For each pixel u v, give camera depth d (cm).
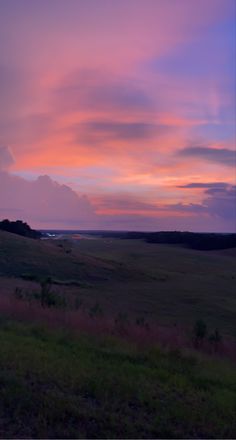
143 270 5772
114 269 5381
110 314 2422
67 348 1028
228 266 8556
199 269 7538
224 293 4419
